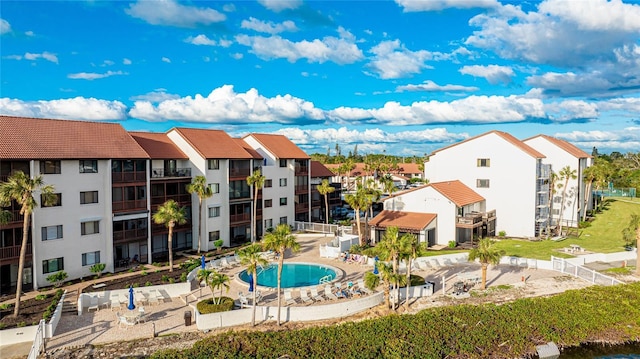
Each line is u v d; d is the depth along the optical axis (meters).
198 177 48.56
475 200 57.53
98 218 41.09
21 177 31.47
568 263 41.50
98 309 32.59
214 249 52.41
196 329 29.33
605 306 33.56
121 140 45.34
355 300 32.59
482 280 37.25
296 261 46.12
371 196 53.75
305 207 67.62
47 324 27.73
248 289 36.50
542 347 28.95
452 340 28.59
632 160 163.12
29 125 40.12
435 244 54.00
